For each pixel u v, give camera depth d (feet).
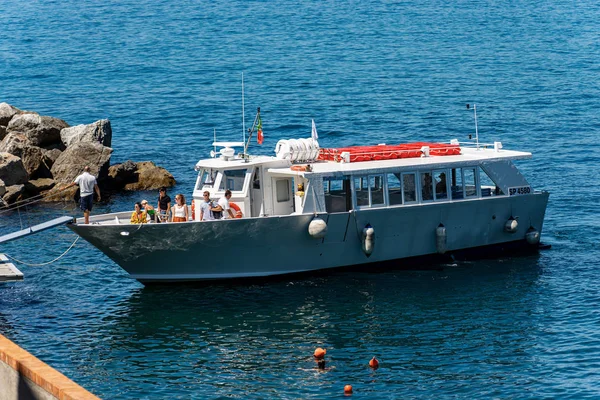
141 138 356.79
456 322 170.30
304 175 188.96
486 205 208.23
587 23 650.43
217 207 189.98
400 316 173.37
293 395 140.77
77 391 81.20
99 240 183.83
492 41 583.99
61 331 167.32
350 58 531.09
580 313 173.06
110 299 184.14
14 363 89.86
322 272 195.93
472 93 427.74
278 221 187.01
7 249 219.20
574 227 229.86
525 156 213.66
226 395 141.08
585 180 274.16
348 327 168.35
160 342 162.30
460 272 198.39
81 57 567.18
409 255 202.28
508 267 201.57
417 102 411.13
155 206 263.70
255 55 548.72
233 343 161.58
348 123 374.02
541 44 569.64
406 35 613.11
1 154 270.87
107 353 157.48
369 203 196.65
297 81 467.11
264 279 192.13
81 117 404.57
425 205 200.75
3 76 513.45
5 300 184.14
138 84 474.90
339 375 147.95
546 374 146.72
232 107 410.72
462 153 214.48
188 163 315.17
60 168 281.13
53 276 199.31
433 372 148.77
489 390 141.59
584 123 360.69
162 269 188.24
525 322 169.48
